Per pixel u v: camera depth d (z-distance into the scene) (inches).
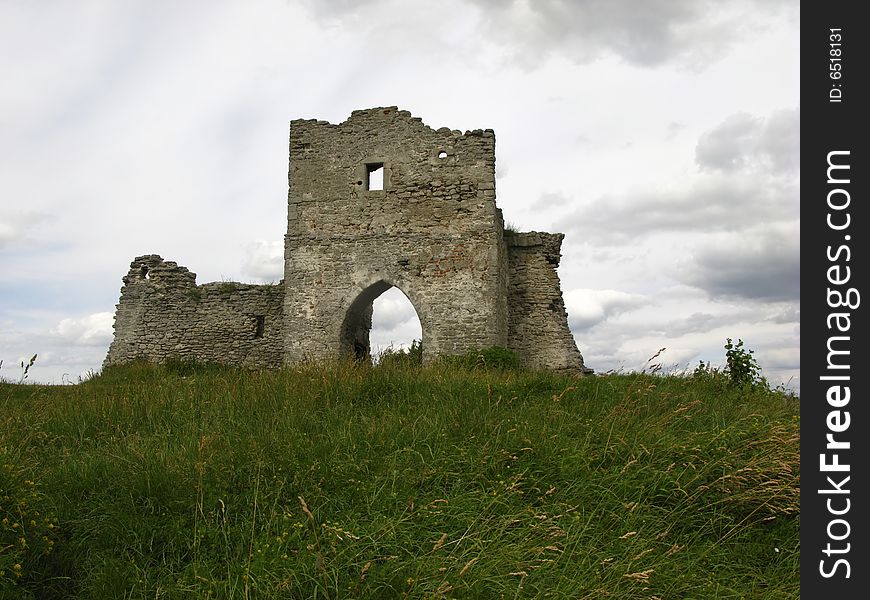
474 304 733.3
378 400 366.3
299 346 759.1
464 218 748.6
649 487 242.5
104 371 778.8
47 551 203.8
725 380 434.0
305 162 789.9
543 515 216.2
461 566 191.0
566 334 807.1
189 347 845.2
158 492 239.5
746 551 220.8
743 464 252.4
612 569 195.0
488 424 290.4
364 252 761.6
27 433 339.0
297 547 205.6
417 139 769.6
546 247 828.6
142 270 877.2
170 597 187.3
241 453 263.9
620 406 319.3
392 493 231.6
